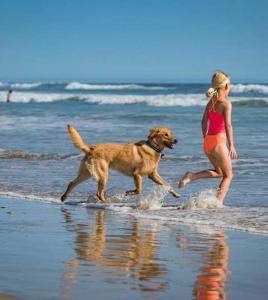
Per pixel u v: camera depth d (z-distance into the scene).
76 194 13.13
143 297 5.80
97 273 6.62
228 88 11.48
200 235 8.91
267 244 8.27
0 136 25.62
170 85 118.00
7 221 9.96
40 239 8.48
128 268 6.87
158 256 7.52
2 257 7.33
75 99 63.44
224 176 11.41
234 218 10.21
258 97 61.47
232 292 6.01
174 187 13.77
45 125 30.80
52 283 6.19
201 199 11.34
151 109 46.03
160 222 10.02
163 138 12.09
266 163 17.17
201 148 20.94
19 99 64.75
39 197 12.68
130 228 9.45
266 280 6.44
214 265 7.09
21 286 6.06
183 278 6.48
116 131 26.91
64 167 17.22
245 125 29.77
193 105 52.34
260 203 11.68
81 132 26.64
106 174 12.20
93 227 9.50
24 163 18.09
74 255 7.49
